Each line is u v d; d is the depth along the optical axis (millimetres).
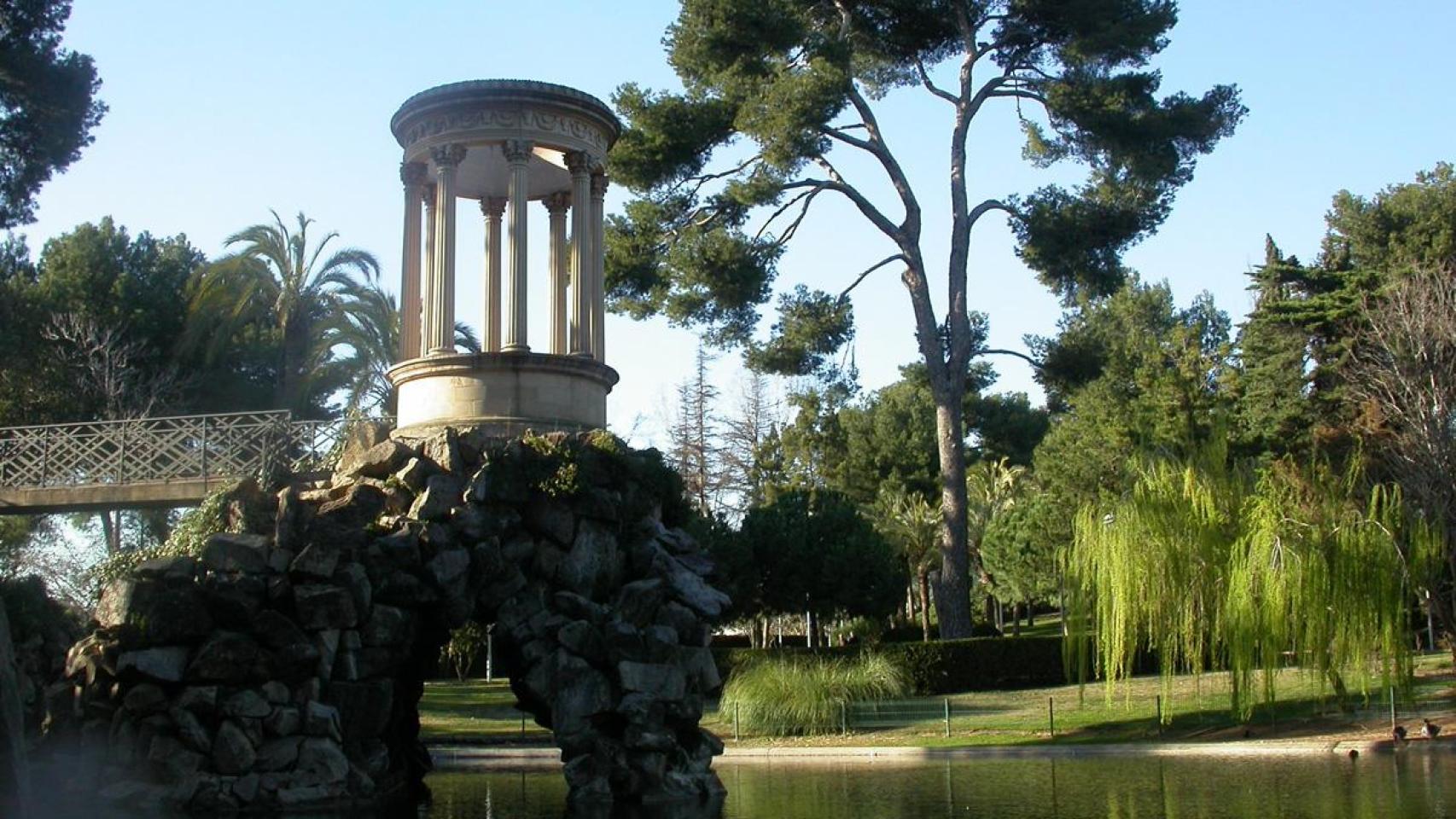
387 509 18500
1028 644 39844
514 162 20422
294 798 16578
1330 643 27125
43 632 21969
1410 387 39938
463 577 18094
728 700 33750
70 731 17359
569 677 17750
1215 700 32625
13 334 43875
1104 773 22859
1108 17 37344
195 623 17156
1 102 29594
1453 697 30484
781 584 49250
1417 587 27906
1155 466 29625
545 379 20047
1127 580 28219
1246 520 28266
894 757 28234
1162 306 87875
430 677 55531
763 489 72375
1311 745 25719
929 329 40125
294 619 17469
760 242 38531
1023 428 77562
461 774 24562
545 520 18719
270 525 19000
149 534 42125
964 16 39469
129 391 45156
